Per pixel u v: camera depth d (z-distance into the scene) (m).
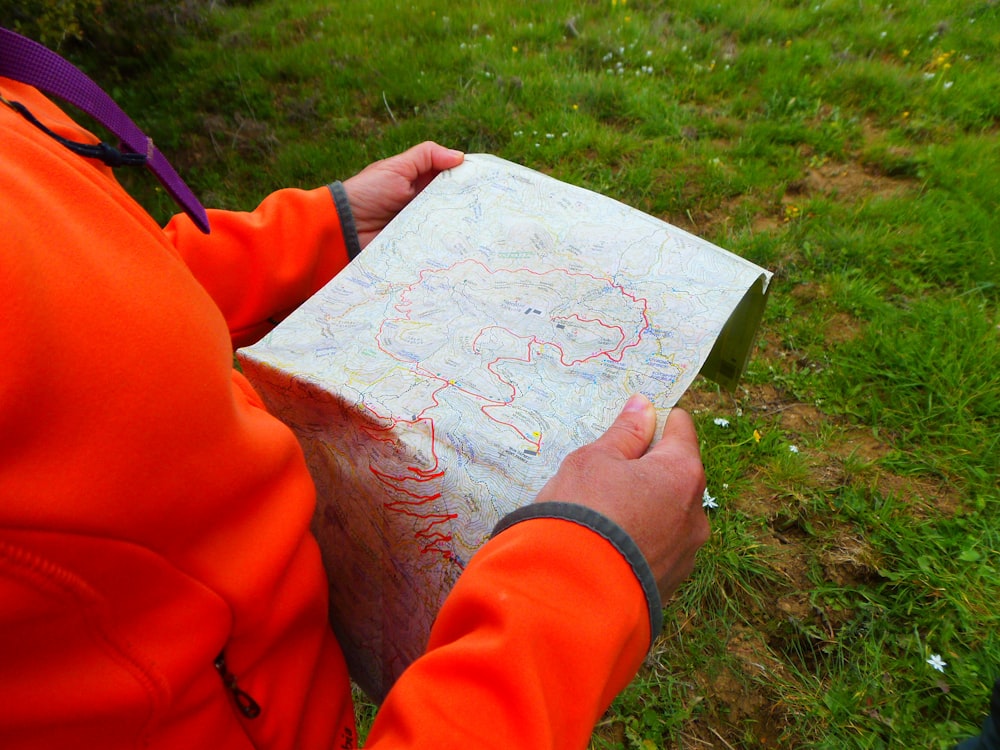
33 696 0.47
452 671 0.53
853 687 1.59
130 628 0.51
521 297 0.90
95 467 0.44
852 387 2.17
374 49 4.18
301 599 0.68
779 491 1.95
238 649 0.62
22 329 0.41
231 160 3.50
